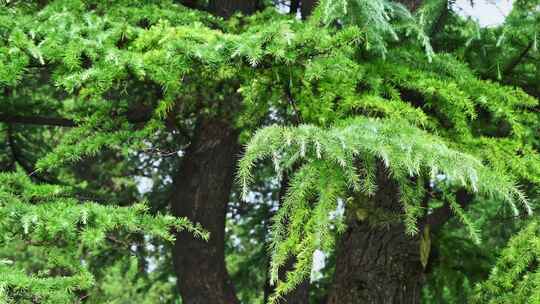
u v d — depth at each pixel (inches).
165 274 362.3
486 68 170.7
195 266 278.7
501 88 148.8
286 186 276.8
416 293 201.0
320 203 109.1
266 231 350.0
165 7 187.9
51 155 153.9
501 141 140.3
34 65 150.3
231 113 179.0
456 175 102.2
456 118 143.7
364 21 136.7
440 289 265.9
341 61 129.9
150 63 135.1
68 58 135.3
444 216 231.5
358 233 199.8
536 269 134.3
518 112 154.8
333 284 206.4
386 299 196.2
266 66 139.1
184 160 285.1
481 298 140.2
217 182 278.7
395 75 145.9
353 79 137.6
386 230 196.7
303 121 141.7
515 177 136.4
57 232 136.6
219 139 276.4
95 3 181.3
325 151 107.5
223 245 285.1
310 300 312.5
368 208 182.5
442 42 175.6
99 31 145.5
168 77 136.3
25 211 134.4
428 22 161.9
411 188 122.2
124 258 344.5
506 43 162.1
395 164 106.3
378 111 146.9
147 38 142.6
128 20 172.4
